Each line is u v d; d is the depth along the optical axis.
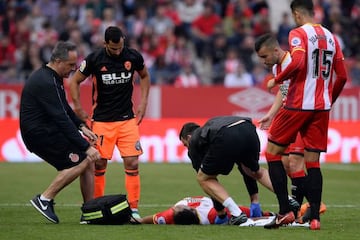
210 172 31.22
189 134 32.75
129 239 28.30
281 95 32.88
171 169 57.16
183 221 32.06
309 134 30.88
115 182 49.62
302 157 34.34
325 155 63.09
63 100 32.59
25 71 74.25
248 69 79.19
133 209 35.88
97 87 36.12
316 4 85.19
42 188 46.47
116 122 36.22
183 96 69.50
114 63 35.78
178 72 76.50
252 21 84.12
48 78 32.25
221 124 31.02
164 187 47.34
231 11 84.44
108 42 34.91
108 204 31.72
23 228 30.97
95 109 36.53
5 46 78.31
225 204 31.38
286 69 29.64
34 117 32.31
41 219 34.09
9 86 68.19
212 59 80.25
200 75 77.81
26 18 80.94
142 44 78.50
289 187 47.72
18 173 54.19
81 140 32.38
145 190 45.97
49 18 82.94
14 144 62.41
